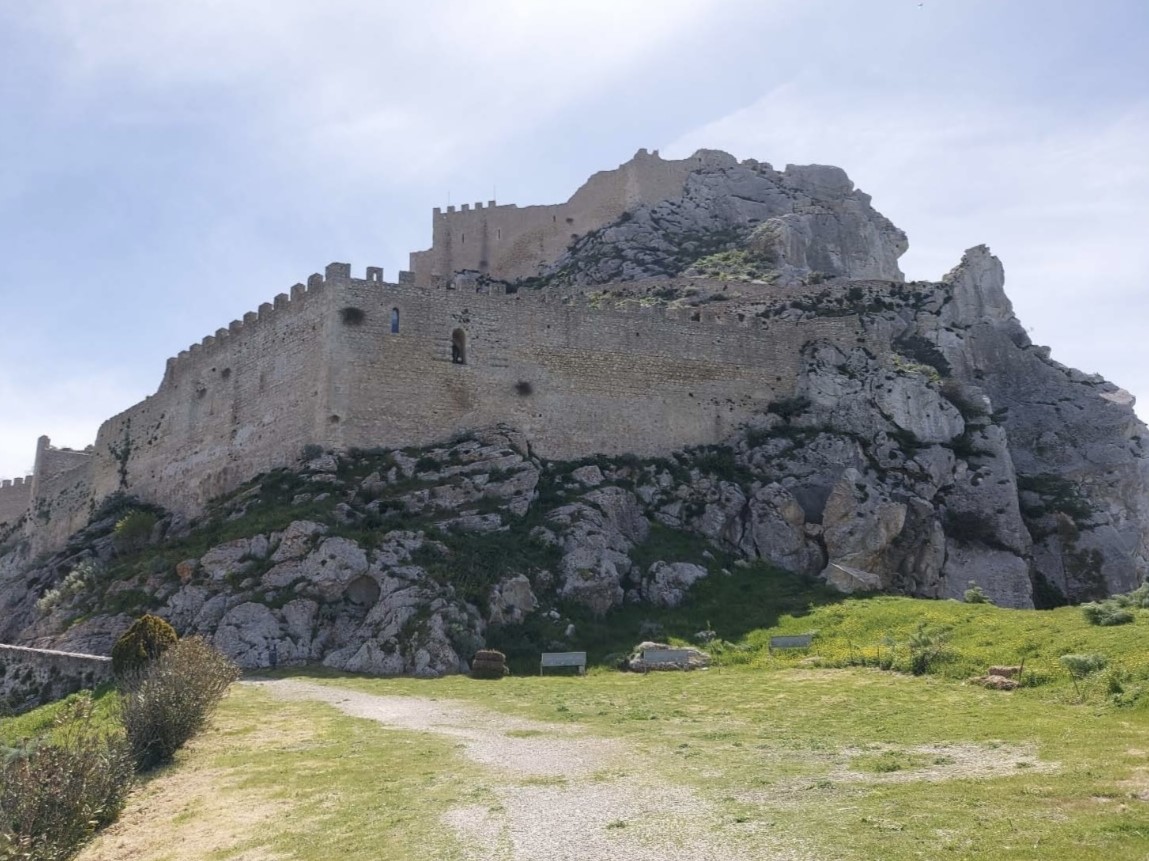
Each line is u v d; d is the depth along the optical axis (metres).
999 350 71.19
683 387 56.66
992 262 79.00
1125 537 60.84
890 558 50.72
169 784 19.23
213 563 39.38
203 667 23.72
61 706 29.48
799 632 37.47
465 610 36.78
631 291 74.81
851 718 23.17
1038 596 56.81
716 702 26.53
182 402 60.50
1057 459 65.00
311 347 50.31
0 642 48.53
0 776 16.52
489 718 25.05
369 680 32.06
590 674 33.81
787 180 101.25
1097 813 13.84
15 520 87.38
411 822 15.37
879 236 98.50
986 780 16.20
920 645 30.66
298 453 49.00
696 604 42.56
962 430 58.84
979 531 54.62
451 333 52.09
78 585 43.56
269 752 21.34
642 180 95.12
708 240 91.38
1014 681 25.20
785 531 49.62
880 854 12.70
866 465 54.50
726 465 54.41
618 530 46.62
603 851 13.49
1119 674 23.02
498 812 15.66
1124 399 68.00
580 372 54.47
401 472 46.81
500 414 51.91
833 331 61.34
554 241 95.50
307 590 37.34
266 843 15.02
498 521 44.88
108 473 67.81
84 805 16.48
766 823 14.41
